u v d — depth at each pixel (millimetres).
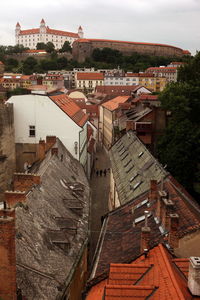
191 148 43719
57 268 19953
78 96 140750
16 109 47844
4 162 44531
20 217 20594
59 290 18219
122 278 15422
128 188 31688
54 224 23891
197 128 44469
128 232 22656
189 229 17797
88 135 68375
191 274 13312
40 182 26938
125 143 45938
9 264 14844
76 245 24000
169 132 47031
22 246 18672
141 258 17766
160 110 52000
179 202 21750
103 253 21906
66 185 32938
